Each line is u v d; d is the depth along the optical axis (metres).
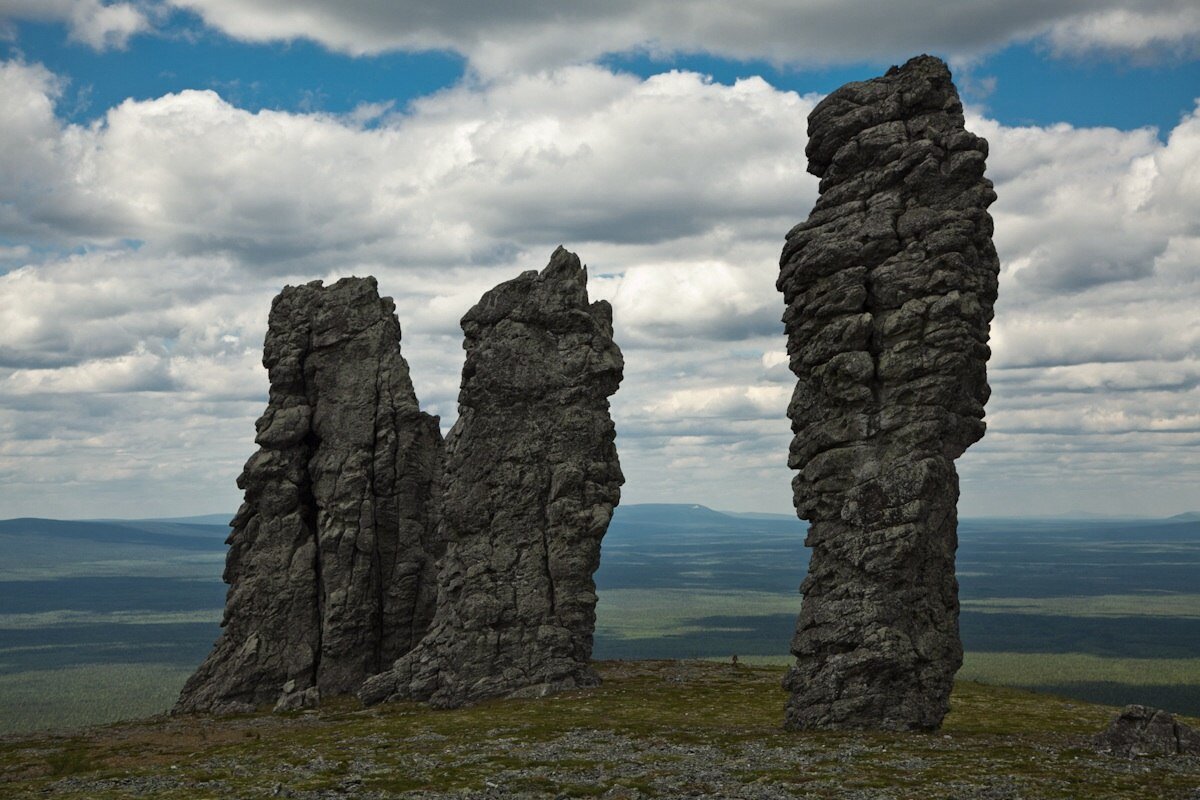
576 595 113.94
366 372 129.50
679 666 129.25
